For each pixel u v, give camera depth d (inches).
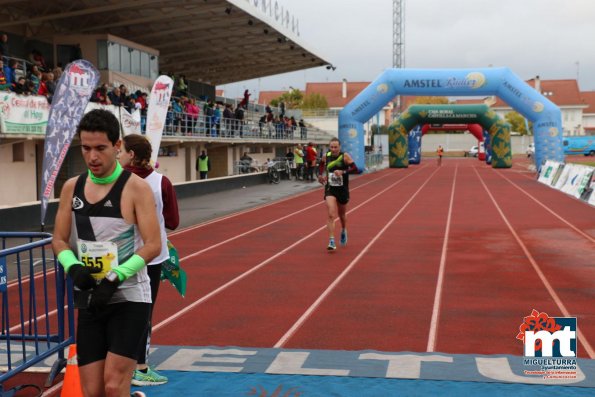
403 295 335.6
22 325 198.5
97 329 145.0
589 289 346.3
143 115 946.1
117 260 141.9
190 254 475.2
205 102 1366.9
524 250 480.4
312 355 232.4
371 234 573.6
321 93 4648.1
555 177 1182.9
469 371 212.7
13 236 230.5
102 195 142.1
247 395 193.0
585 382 201.8
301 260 444.1
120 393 139.4
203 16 1114.1
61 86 315.3
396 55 3034.0
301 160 1443.2
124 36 1195.9
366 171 1838.1
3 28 970.1
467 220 676.1
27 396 195.3
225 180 1136.2
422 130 2578.7
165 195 204.4
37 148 806.5
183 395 193.3
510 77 1396.4
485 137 2333.9
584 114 5059.1
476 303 316.8
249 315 295.9
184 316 294.7
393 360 225.5
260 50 1478.8
